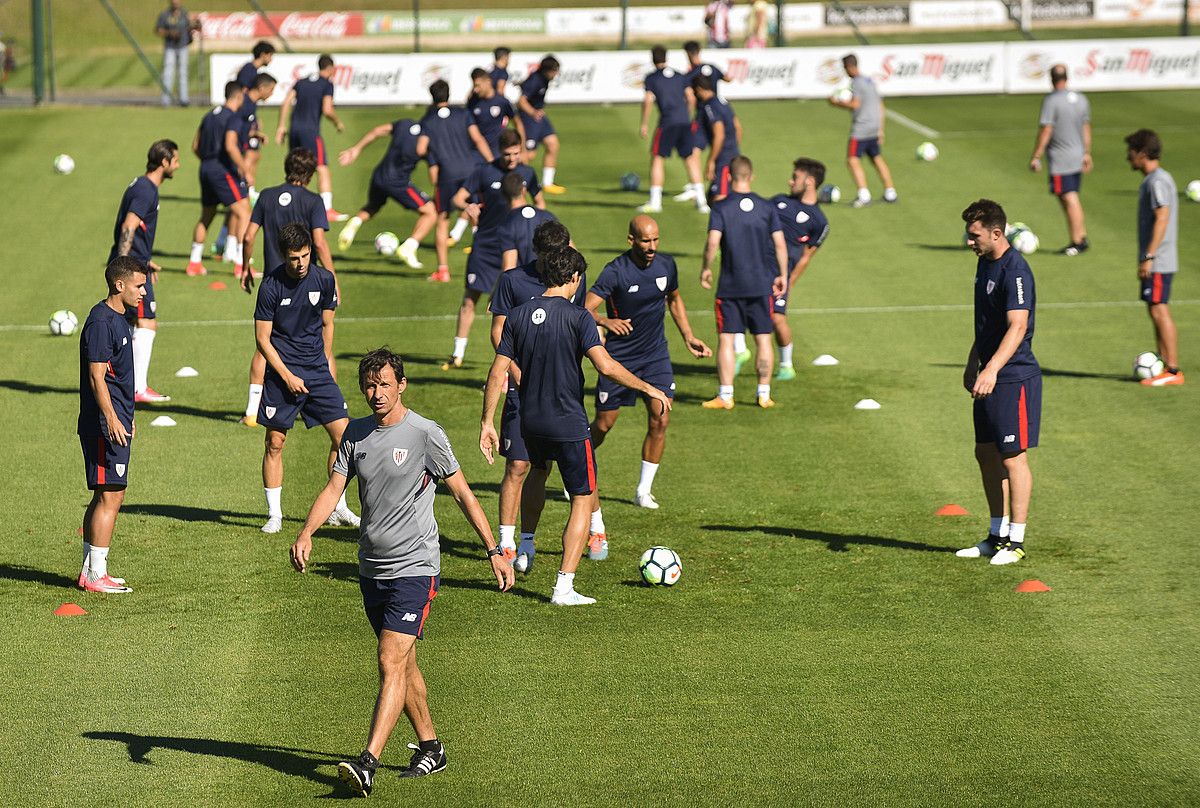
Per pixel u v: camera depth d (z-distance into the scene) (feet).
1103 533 88.43
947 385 124.47
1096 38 341.41
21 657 71.10
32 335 142.41
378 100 278.26
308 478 101.55
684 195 207.21
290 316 87.97
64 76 323.16
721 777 58.80
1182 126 254.06
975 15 339.16
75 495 97.04
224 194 164.96
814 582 81.30
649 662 70.44
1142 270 121.80
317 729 63.52
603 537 85.92
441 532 90.58
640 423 115.85
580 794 57.47
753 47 324.39
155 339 141.38
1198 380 123.85
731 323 117.80
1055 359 131.75
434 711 65.26
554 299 75.72
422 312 152.15
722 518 92.84
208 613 76.84
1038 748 61.00
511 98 281.74
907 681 67.97
